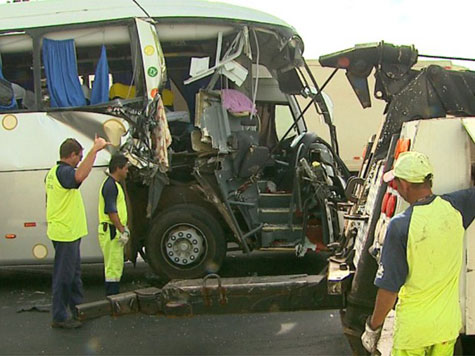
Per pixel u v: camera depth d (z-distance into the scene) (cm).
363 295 413
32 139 743
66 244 604
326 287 445
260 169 778
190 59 802
